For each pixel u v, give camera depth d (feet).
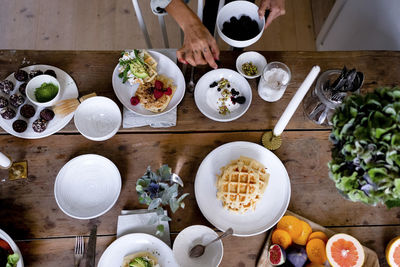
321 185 3.45
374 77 3.90
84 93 3.68
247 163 3.29
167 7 3.65
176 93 3.64
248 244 3.20
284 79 3.53
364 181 2.23
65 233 3.18
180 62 3.87
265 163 3.41
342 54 3.98
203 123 3.63
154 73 3.60
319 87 3.32
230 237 3.21
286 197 3.24
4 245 3.04
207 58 3.46
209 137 3.58
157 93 3.46
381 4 4.99
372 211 3.37
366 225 3.33
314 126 3.67
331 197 3.41
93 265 3.01
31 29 7.32
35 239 3.16
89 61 3.81
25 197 3.28
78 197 3.25
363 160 2.20
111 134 3.35
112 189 3.30
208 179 3.34
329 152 3.57
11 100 3.44
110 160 3.38
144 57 3.64
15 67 3.74
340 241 3.03
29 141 3.47
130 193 3.34
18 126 3.36
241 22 3.85
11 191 3.29
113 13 7.47
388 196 2.18
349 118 2.33
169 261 3.06
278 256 3.00
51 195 3.30
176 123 3.62
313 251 3.11
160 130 3.59
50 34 7.29
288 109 2.95
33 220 3.21
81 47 7.19
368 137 2.16
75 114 3.38
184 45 3.58
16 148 3.44
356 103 2.37
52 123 3.49
